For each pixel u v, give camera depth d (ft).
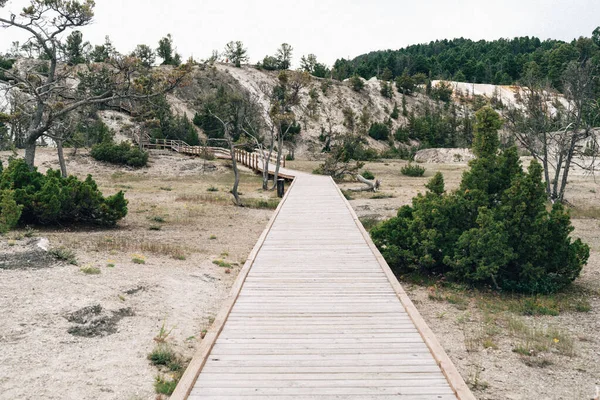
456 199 41.81
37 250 34.71
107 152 141.49
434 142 304.91
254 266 32.09
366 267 31.81
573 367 23.21
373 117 353.72
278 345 19.70
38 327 22.75
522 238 37.63
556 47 446.60
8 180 54.24
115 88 71.87
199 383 16.48
